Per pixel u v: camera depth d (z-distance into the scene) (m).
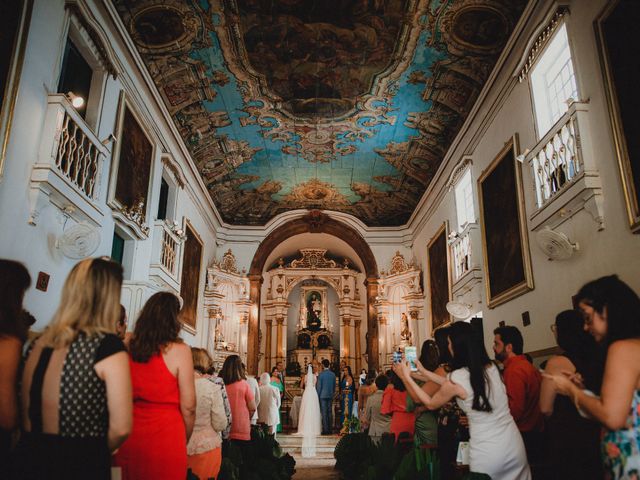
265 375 11.19
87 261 2.62
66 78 7.61
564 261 7.28
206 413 4.60
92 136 7.38
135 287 9.30
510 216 9.14
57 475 2.26
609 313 2.87
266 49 10.30
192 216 14.62
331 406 13.80
